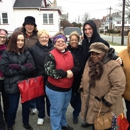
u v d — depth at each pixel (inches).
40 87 119.7
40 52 121.6
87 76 94.5
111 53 91.2
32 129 123.7
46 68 102.4
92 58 92.9
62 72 101.2
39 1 858.1
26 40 145.9
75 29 530.6
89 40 118.0
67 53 106.5
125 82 87.0
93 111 92.4
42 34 120.2
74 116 131.7
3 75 114.3
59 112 110.1
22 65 112.5
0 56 115.8
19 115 144.1
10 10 813.9
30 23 142.8
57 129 113.1
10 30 831.1
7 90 110.7
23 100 112.9
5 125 126.9
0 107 116.0
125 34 1362.0
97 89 90.0
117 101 90.9
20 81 112.3
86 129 123.8
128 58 93.0
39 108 127.6
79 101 126.3
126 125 93.7
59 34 104.6
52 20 844.0
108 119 88.8
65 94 109.0
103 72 87.7
